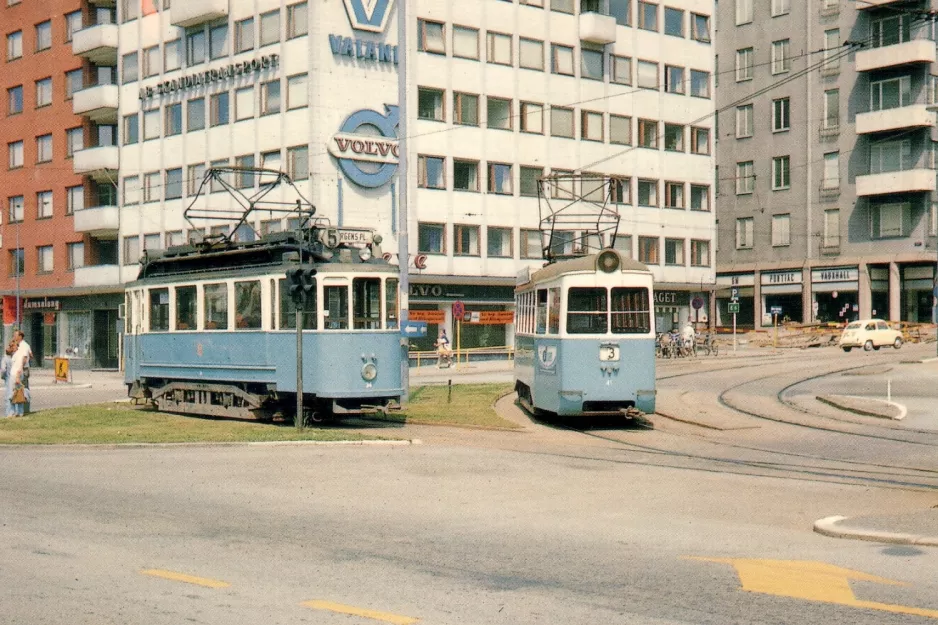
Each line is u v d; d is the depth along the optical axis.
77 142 60.22
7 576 8.38
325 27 47.50
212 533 10.52
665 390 31.22
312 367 21.86
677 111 60.75
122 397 34.16
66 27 60.84
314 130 47.31
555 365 22.11
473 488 13.93
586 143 56.78
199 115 52.66
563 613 7.13
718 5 70.31
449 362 50.06
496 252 53.66
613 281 21.94
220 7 50.69
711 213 62.53
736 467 16.25
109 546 9.76
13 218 64.50
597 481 14.60
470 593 7.76
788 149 66.88
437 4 51.28
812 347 60.62
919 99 60.47
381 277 22.44
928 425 22.34
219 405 24.42
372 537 10.30
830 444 19.47
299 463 16.45
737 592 7.73
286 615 7.08
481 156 52.94
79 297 60.81
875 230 62.62
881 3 60.94
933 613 7.07
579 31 56.28
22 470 15.81
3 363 25.16
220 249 25.02
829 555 9.29
